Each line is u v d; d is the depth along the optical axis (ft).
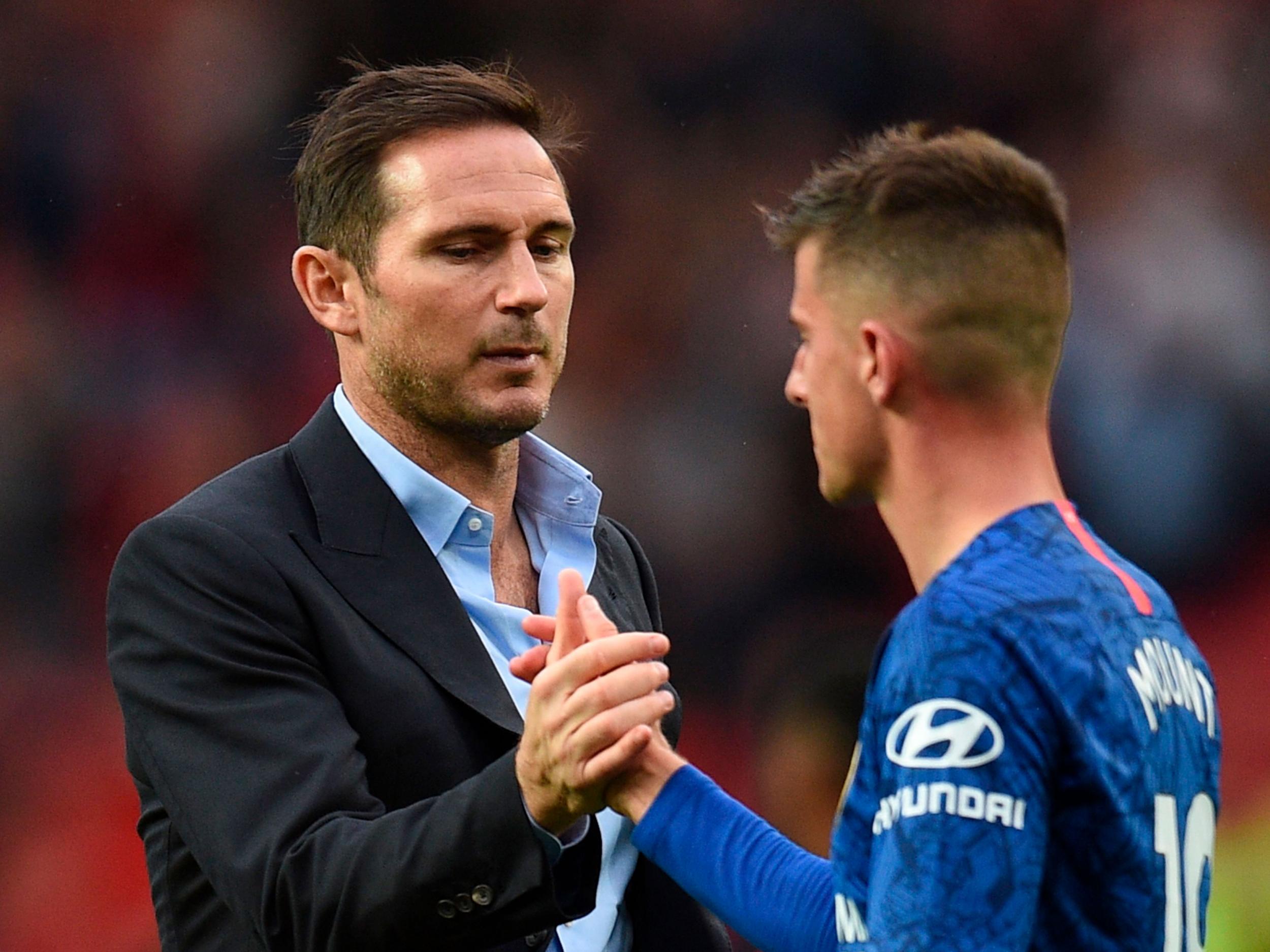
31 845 93.40
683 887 24.34
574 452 112.47
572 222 30.35
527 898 25.02
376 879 25.02
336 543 28.86
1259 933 79.71
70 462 108.58
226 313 115.14
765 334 118.01
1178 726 21.40
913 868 19.49
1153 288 119.24
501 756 28.32
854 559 111.65
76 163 116.67
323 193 30.14
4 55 117.39
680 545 111.45
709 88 124.88
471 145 29.22
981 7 126.93
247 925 27.68
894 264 21.54
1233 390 115.85
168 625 27.76
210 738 26.86
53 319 112.47
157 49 119.34
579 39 124.36
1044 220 21.74
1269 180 124.88
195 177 117.91
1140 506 112.68
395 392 29.45
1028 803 19.53
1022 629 20.08
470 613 29.50
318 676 27.73
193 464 109.91
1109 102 127.13
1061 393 114.62
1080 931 20.03
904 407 21.77
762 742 52.75
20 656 103.09
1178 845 21.11
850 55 126.21
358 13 122.21
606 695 23.90
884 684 20.74
